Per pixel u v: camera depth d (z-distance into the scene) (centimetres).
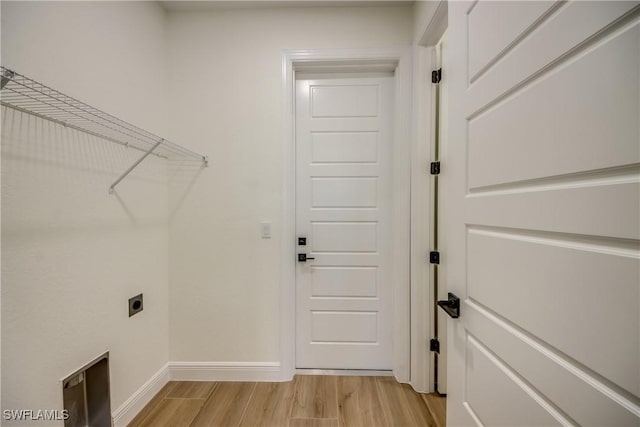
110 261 128
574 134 48
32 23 95
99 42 122
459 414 90
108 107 127
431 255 161
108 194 127
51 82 101
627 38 40
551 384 53
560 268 51
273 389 164
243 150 172
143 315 151
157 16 162
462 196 87
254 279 174
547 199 54
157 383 161
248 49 170
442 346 159
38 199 97
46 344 100
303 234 181
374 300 180
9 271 89
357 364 179
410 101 166
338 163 179
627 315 41
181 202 174
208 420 140
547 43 54
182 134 173
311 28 168
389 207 178
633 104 40
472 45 81
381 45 166
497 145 69
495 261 71
